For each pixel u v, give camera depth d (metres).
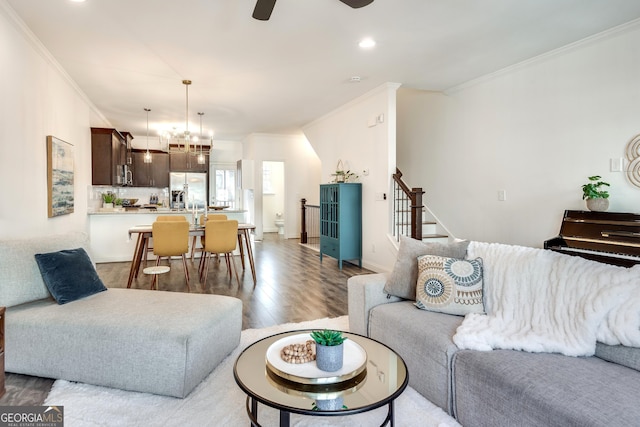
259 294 4.04
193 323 2.07
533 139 3.96
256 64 4.07
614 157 3.27
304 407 1.24
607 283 1.67
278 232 10.45
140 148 8.98
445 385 1.76
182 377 1.91
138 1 2.74
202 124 7.62
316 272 5.26
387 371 1.51
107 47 3.58
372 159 5.32
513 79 4.17
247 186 8.90
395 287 2.43
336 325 3.01
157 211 6.34
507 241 4.28
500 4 2.80
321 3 2.77
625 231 2.99
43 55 3.63
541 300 1.86
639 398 1.26
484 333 1.77
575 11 2.92
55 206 3.90
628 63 3.17
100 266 5.66
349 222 5.59
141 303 2.36
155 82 4.70
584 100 3.49
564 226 3.44
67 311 2.21
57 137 4.11
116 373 2.00
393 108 4.89
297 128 8.10
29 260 2.38
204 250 4.67
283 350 1.58
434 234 5.29
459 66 4.16
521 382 1.41
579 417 1.19
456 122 4.98
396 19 3.03
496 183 4.40
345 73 4.41
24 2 2.75
